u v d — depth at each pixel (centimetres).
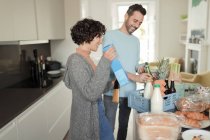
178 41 490
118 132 209
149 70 166
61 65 353
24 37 211
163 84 143
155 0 473
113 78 146
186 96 151
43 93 207
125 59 189
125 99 190
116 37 186
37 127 191
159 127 98
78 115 125
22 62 275
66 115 286
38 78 267
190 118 122
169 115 108
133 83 187
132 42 193
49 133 223
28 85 245
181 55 495
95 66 130
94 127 126
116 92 162
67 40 348
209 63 337
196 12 379
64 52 353
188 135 105
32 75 277
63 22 334
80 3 345
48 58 339
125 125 205
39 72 267
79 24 124
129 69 192
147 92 138
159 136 97
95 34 124
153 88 132
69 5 338
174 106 141
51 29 281
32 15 228
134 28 187
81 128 125
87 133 125
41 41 253
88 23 123
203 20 349
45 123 211
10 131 146
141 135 100
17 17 197
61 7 323
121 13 491
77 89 122
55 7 296
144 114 109
